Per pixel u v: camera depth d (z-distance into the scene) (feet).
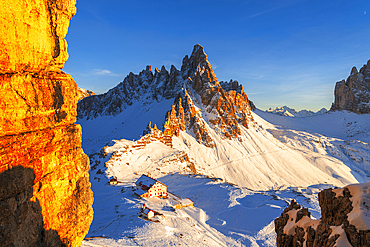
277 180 604.49
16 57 29.01
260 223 225.56
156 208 236.63
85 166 48.57
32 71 32.37
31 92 31.65
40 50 33.01
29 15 30.14
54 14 35.01
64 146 40.68
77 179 45.03
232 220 237.25
